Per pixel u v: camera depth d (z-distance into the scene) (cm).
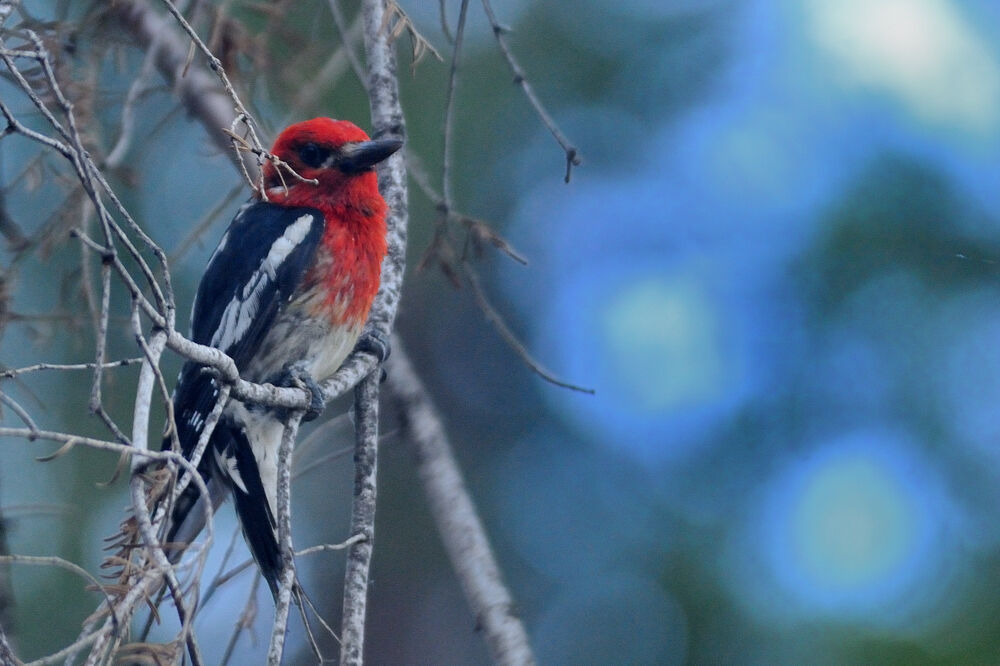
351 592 656
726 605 1216
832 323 1219
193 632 461
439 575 1565
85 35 809
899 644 1023
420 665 1548
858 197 1202
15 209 975
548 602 1479
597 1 1491
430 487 760
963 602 1055
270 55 856
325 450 1510
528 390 1630
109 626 462
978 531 1114
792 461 1237
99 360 475
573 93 1480
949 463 1146
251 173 827
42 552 1204
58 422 1242
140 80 759
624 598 1362
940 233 1169
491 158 1470
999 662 994
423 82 1407
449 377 1656
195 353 530
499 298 1639
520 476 1590
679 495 1304
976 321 1159
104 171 752
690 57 1458
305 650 1506
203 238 928
